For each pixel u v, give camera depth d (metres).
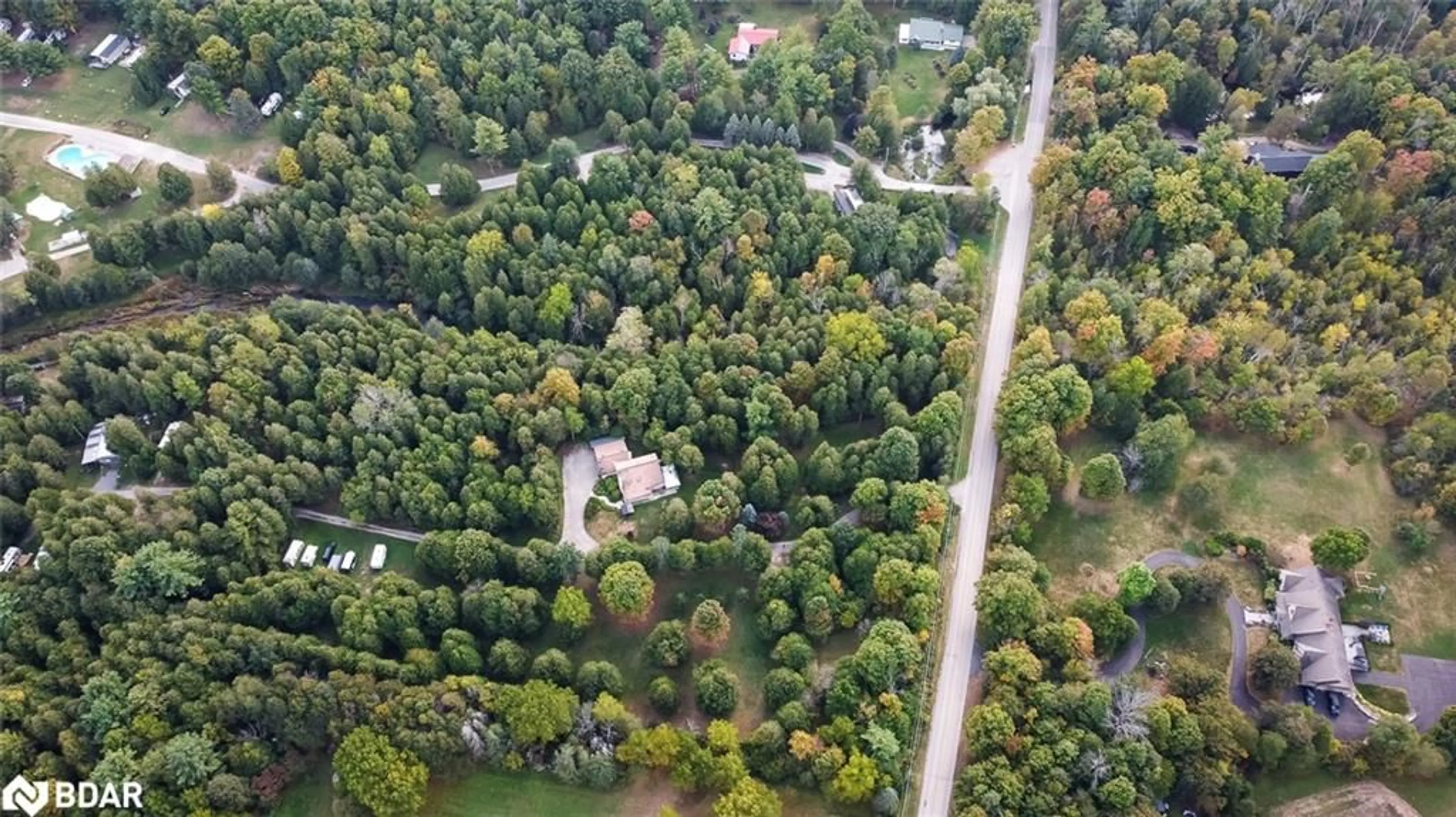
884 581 151.75
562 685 148.50
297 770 141.88
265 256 199.62
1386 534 167.75
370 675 144.25
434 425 172.38
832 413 176.12
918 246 197.38
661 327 187.50
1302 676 149.62
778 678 146.00
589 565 159.00
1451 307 184.88
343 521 172.38
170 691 141.38
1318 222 192.75
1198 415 178.25
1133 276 196.12
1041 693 141.62
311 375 178.50
